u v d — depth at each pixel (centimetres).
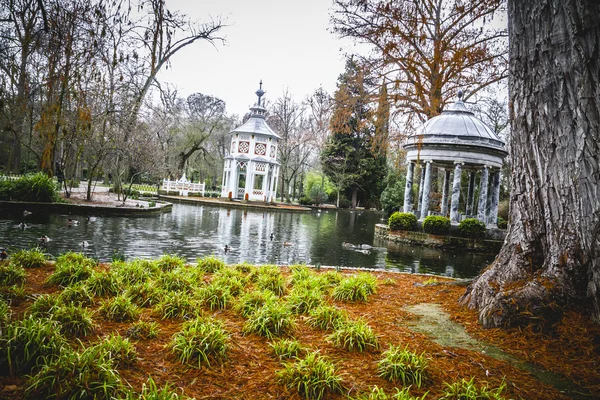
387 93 2214
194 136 4166
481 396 273
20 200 1567
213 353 320
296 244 1429
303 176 5634
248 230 1719
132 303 447
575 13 397
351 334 365
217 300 461
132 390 247
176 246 1137
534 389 304
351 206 5041
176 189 3856
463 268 1213
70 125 1376
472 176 2398
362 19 2117
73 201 1864
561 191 427
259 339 371
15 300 411
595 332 378
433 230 1780
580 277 412
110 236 1184
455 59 1934
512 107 481
